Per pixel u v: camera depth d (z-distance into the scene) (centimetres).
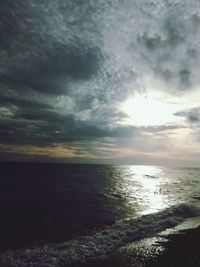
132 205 2853
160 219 1819
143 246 1299
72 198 3334
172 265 1079
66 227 1852
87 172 9606
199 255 1197
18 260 1120
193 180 7294
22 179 5919
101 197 3466
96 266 1062
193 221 1841
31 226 1877
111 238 1406
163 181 6694
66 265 1077
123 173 10275
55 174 7862
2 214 2308
